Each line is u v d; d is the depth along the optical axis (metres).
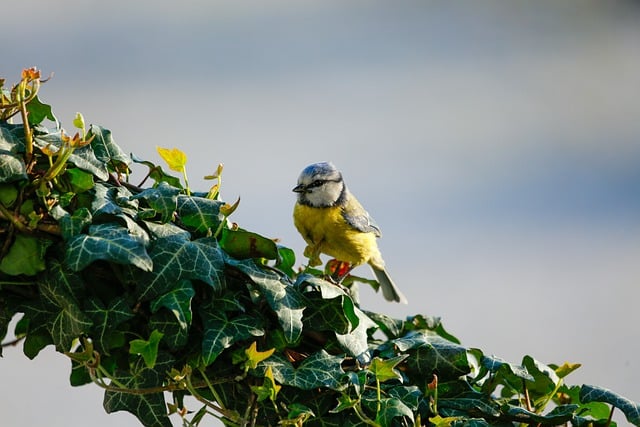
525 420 4.97
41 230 4.44
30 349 4.78
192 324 4.62
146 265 4.18
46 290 4.48
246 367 4.48
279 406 4.74
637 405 4.80
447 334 5.90
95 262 4.49
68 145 4.41
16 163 4.33
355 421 4.75
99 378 4.53
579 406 5.28
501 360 5.15
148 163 5.23
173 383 4.57
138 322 4.61
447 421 4.66
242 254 4.87
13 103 4.57
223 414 4.60
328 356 4.79
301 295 4.79
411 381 5.19
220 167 5.00
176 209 4.74
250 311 4.72
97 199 4.58
